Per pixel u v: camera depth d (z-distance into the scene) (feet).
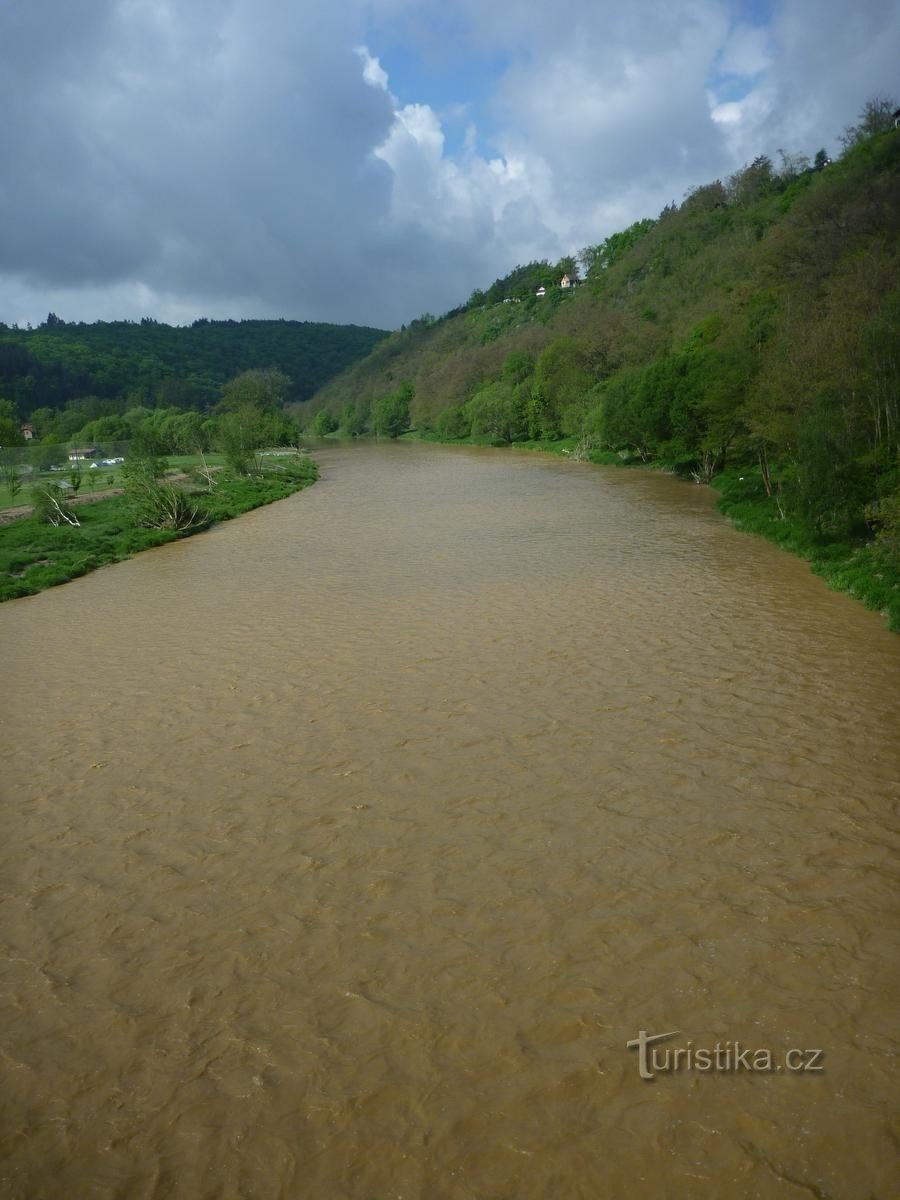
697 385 149.48
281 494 181.37
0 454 209.77
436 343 584.81
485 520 127.13
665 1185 19.52
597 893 30.63
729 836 33.94
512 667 55.93
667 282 307.37
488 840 34.63
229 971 27.63
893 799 36.27
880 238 147.84
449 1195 19.57
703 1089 22.04
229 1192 19.98
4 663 65.36
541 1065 23.08
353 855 34.14
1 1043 24.99
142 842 36.22
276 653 62.85
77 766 44.55
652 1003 25.13
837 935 27.71
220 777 42.11
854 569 73.67
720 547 94.68
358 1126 21.50
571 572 85.20
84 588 95.55
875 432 87.56
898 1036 23.36
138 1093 22.90
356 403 536.01
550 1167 20.12
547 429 289.53
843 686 49.49
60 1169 20.79
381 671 56.80
